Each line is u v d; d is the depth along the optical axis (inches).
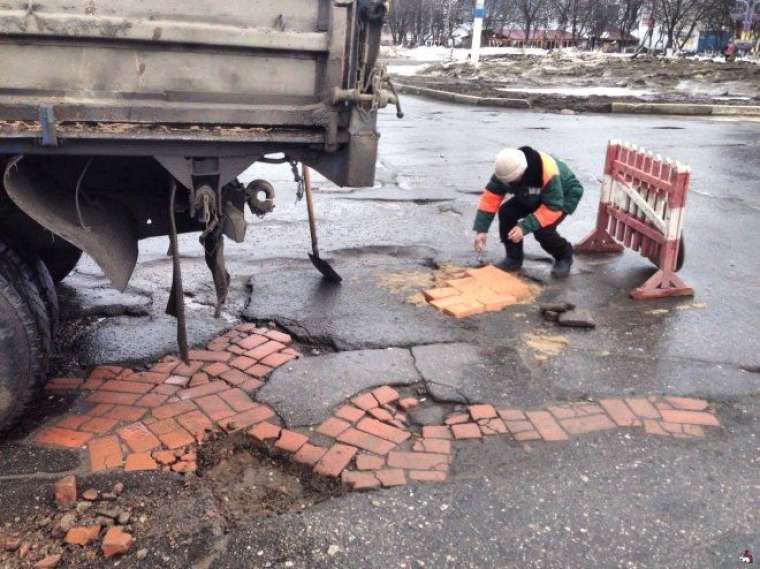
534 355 169.9
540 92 896.9
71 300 196.2
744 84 981.2
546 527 112.9
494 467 127.6
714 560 106.6
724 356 171.3
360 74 130.1
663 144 493.0
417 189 341.4
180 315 134.5
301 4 126.6
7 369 124.6
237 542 108.4
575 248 246.1
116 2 116.0
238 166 130.7
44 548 106.7
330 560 105.1
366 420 141.1
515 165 207.6
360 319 187.6
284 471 128.7
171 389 151.1
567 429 139.8
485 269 222.8
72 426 136.7
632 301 204.8
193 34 119.6
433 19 2738.7
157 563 104.2
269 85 128.2
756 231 282.5
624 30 2282.2
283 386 152.9
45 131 112.8
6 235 135.3
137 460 127.0
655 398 151.9
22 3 111.4
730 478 126.0
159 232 162.1
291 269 225.9
